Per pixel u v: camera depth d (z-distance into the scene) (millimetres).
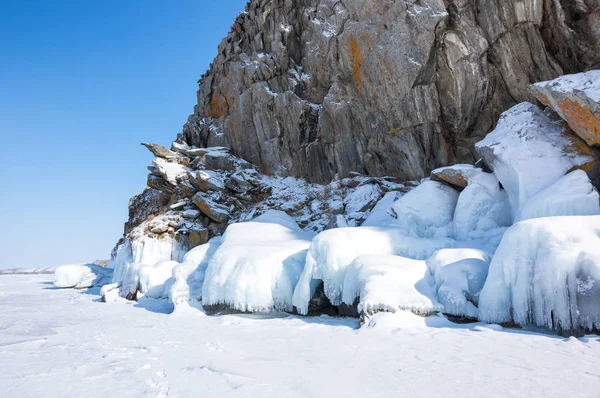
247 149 17766
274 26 16922
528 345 4848
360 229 8219
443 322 6195
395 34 11953
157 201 20797
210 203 15680
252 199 15984
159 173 17812
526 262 5734
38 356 5117
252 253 8688
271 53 16797
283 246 8867
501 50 10969
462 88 11477
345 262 7707
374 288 6656
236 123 17938
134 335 6664
